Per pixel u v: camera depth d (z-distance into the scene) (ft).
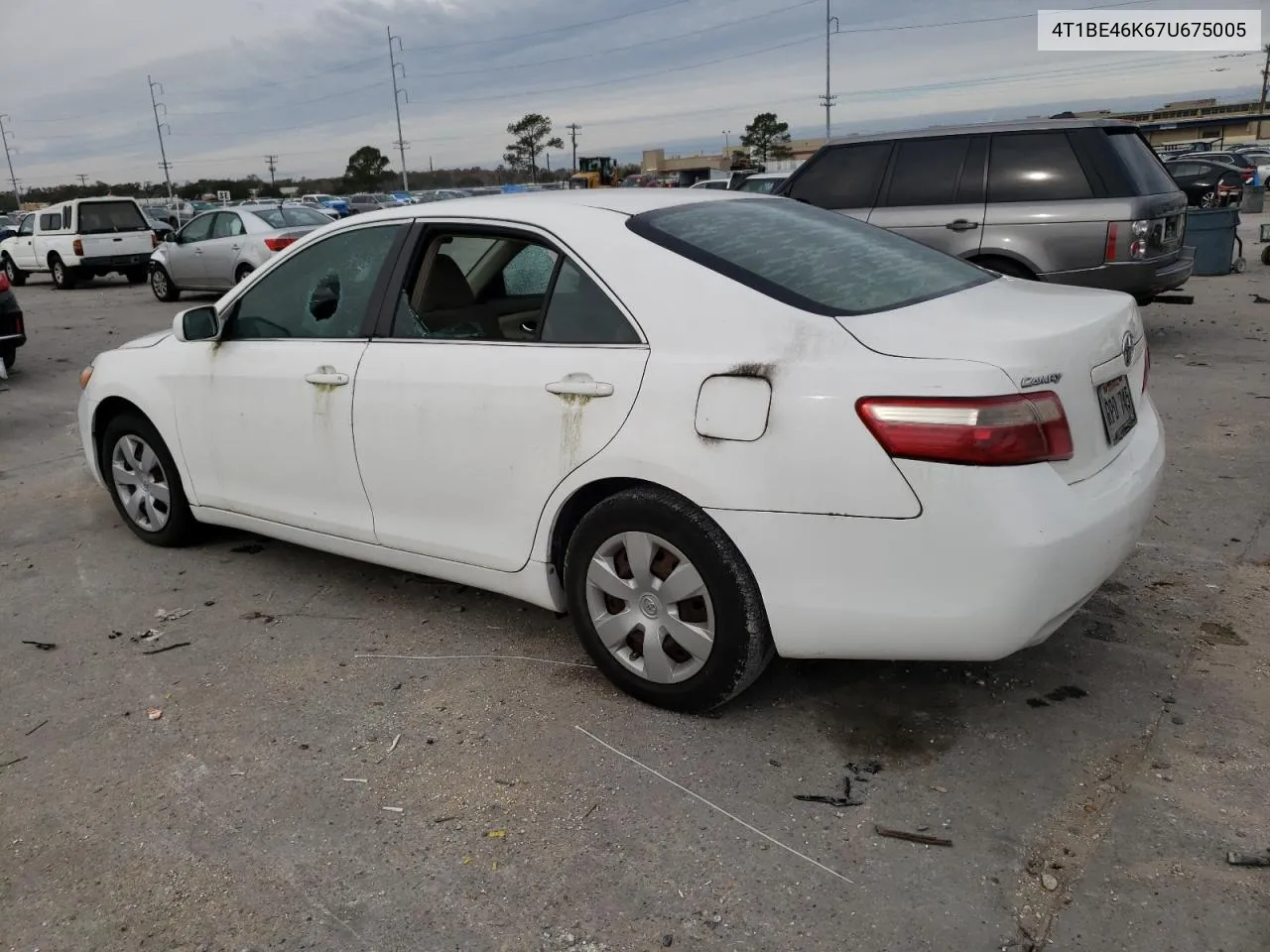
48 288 69.46
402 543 12.41
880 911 7.76
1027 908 7.72
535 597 11.39
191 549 16.25
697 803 9.16
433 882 8.31
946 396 8.46
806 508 9.03
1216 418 21.09
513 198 12.10
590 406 10.22
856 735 10.14
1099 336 9.63
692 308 9.86
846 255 11.09
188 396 14.58
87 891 8.39
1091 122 25.43
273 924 7.93
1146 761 9.47
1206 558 13.97
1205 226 43.27
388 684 11.57
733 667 9.87
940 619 8.79
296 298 13.47
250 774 9.92
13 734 10.87
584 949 7.54
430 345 11.82
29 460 22.67
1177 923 7.49
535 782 9.57
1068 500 8.75
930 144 26.94
